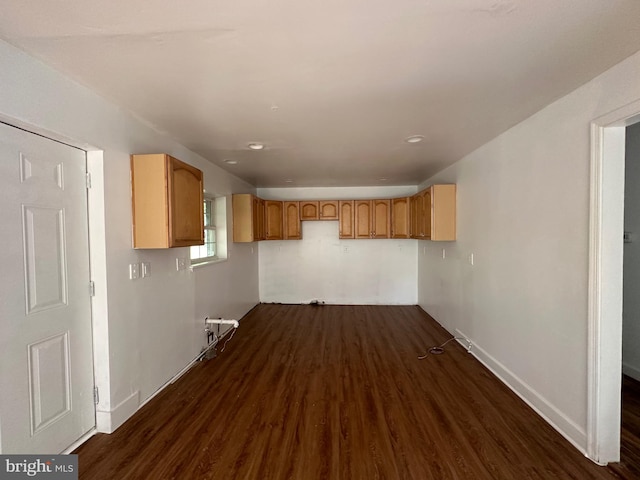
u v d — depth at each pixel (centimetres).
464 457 186
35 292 168
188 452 191
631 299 288
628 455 187
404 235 537
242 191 520
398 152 342
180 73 171
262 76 174
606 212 177
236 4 118
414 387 273
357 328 454
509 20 129
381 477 171
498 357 292
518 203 256
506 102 213
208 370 311
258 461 184
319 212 577
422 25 132
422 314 534
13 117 146
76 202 195
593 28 134
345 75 174
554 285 215
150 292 254
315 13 123
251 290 566
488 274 309
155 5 118
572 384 200
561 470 175
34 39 139
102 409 209
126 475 173
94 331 207
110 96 200
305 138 289
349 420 224
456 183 390
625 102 160
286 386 276
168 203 230
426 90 193
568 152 201
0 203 149
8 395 154
